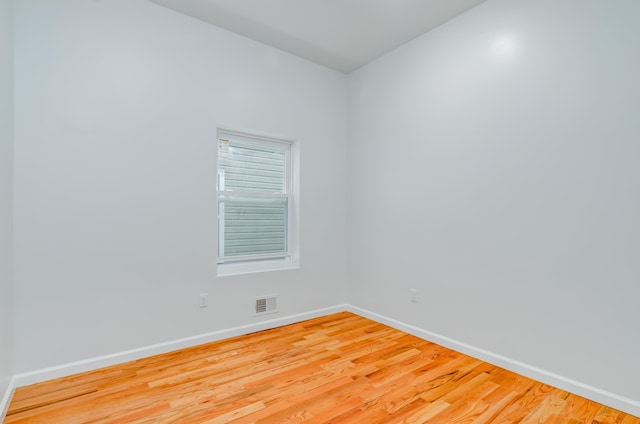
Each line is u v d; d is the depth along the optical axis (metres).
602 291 1.98
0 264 1.85
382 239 3.46
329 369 2.40
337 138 3.85
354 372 2.36
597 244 2.00
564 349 2.13
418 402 1.99
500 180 2.47
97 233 2.41
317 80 3.67
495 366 2.46
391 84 3.37
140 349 2.57
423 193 3.04
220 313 2.97
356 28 2.96
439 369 2.41
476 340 2.61
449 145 2.82
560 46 2.15
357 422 1.80
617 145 1.92
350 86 3.89
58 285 2.27
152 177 2.63
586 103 2.04
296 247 3.56
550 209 2.20
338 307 3.84
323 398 2.03
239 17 2.82
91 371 2.35
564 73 2.13
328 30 3.01
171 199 2.72
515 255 2.38
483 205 2.58
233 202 3.25
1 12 1.88
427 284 3.00
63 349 2.28
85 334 2.36
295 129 3.49
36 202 2.20
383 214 3.45
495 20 2.50
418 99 3.09
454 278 2.78
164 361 2.52
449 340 2.80
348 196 3.91
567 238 2.12
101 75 2.44
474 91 2.64
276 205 3.54
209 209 2.91
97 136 2.41
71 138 2.32
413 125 3.14
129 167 2.54
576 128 2.08
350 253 3.89
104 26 2.45
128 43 2.54
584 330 2.04
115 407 1.92
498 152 2.48
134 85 2.57
